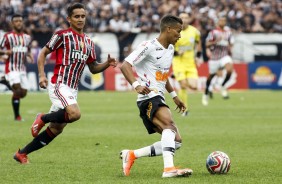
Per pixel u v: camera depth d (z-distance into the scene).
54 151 37.59
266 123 54.47
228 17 113.50
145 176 28.89
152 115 28.55
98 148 39.03
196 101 82.31
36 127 31.69
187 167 31.69
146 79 28.97
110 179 28.06
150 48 28.61
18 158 32.50
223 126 52.06
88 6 110.19
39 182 27.36
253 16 115.94
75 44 31.53
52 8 109.00
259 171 30.28
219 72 90.38
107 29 105.31
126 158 29.20
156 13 112.12
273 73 103.44
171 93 30.34
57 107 32.06
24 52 56.84
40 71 31.17
